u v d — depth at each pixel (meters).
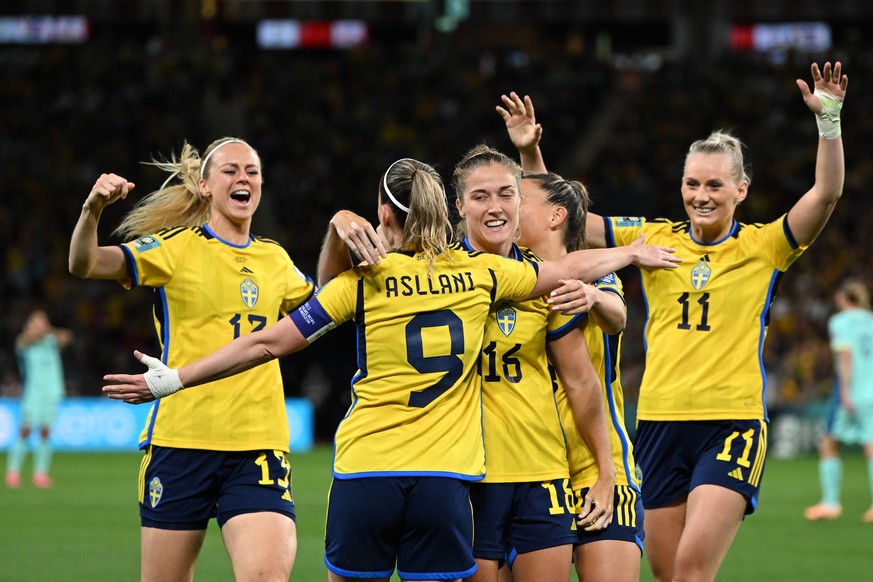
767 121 108.38
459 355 16.41
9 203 97.19
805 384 76.81
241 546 18.27
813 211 20.77
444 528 16.11
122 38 122.31
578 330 17.67
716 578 30.09
